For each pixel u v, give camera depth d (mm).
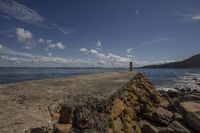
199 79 41938
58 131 2316
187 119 5840
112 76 8078
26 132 2143
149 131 5262
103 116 2887
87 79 6602
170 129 5457
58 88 4445
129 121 4199
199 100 10969
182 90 21016
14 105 2936
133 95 5926
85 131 2469
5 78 37281
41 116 2557
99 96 3525
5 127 2178
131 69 16375
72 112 2734
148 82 11344
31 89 4258
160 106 7488
